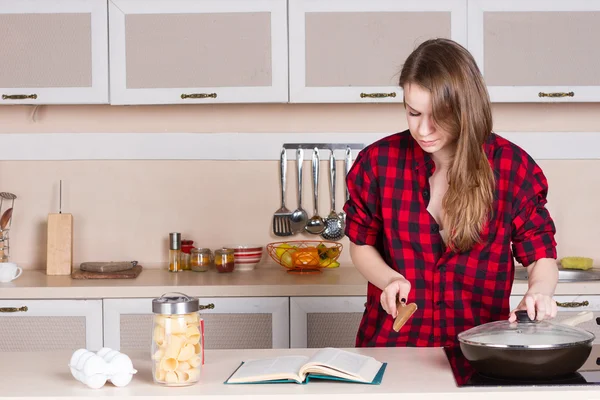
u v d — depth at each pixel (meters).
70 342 2.94
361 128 3.48
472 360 1.49
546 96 3.12
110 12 3.13
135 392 1.41
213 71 3.13
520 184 1.88
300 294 2.91
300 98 3.12
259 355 1.74
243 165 3.51
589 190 3.47
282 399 1.36
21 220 3.51
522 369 1.43
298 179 3.48
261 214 3.51
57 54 3.14
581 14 3.10
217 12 3.12
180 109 3.49
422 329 1.97
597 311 2.89
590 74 3.11
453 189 1.80
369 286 2.09
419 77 1.70
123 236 3.51
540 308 1.60
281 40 3.12
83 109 3.49
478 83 1.74
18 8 3.13
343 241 3.50
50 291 2.93
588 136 3.46
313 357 1.58
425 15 3.10
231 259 3.30
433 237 1.94
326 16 3.11
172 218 3.51
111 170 3.51
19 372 1.58
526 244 1.89
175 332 1.46
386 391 1.38
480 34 3.10
